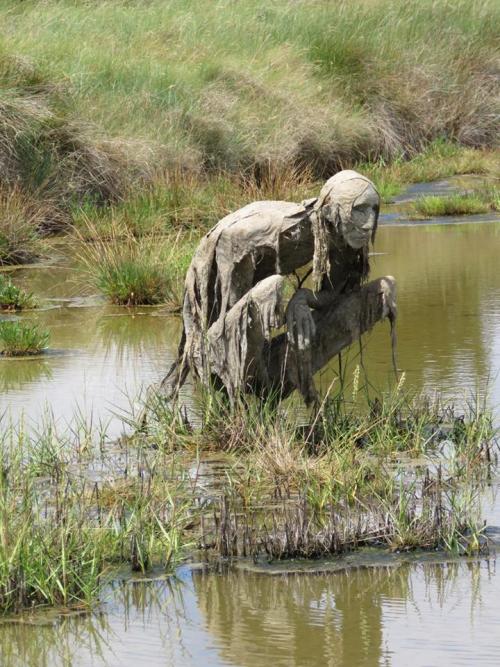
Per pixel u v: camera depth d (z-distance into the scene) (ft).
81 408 47.96
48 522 33.71
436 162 129.90
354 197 39.06
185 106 116.06
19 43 111.24
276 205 41.63
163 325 65.92
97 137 104.22
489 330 60.75
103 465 40.73
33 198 95.55
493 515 35.42
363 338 59.62
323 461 39.24
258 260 41.09
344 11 146.30
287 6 146.30
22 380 53.16
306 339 39.86
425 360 54.54
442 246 90.74
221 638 28.25
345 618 29.14
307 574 31.78
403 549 33.27
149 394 46.19
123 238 91.45
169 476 39.19
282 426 41.24
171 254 76.33
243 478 38.63
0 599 30.12
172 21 136.15
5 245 86.94
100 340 62.03
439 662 26.86
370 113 133.69
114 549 32.91
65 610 29.96
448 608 29.63
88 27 127.54
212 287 42.52
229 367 41.57
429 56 143.95
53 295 75.66
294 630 28.60
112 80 116.47
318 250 39.96
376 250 89.66
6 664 27.17
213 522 35.19
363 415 44.93
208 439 42.29
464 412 45.88
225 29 137.18
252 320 40.42
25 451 41.96
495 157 134.10
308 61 136.26
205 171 111.75
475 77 145.48
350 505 36.42
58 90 106.32
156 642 28.14
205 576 31.68
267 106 122.42
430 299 69.87
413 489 37.06
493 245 90.53
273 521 34.83
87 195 99.71
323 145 122.83
